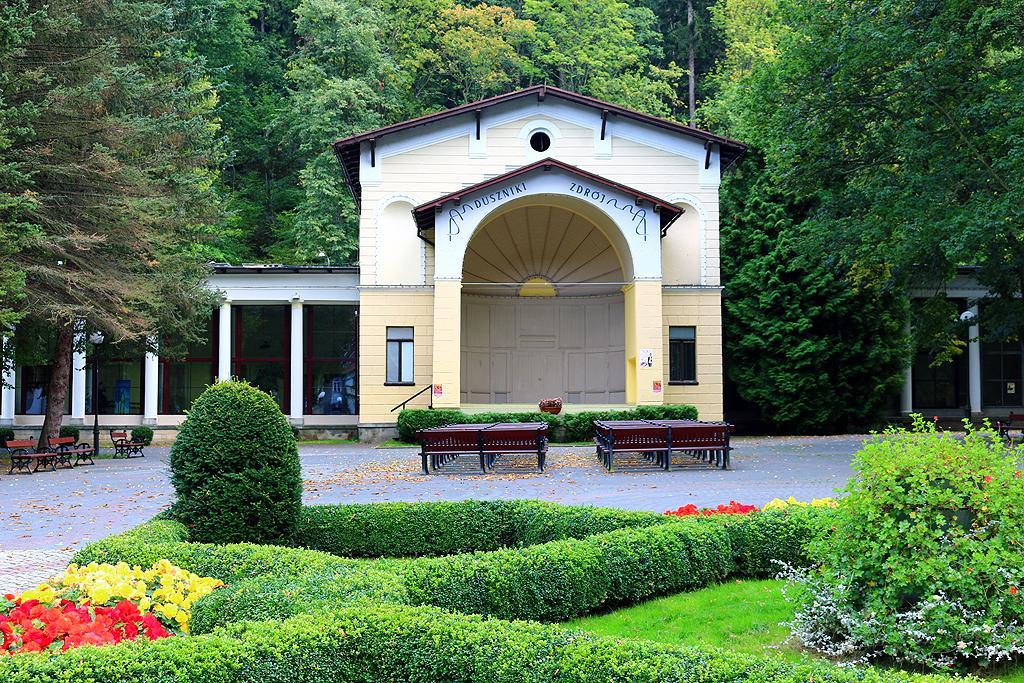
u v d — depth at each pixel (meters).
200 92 28.34
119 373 34.72
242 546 8.16
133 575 6.79
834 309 31.62
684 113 59.28
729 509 10.11
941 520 5.84
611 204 27.94
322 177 44.62
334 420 33.16
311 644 5.15
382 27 51.78
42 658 4.71
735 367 32.97
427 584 6.74
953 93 21.95
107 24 24.64
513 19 55.03
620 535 8.30
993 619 5.63
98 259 23.77
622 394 32.38
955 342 31.75
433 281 30.12
